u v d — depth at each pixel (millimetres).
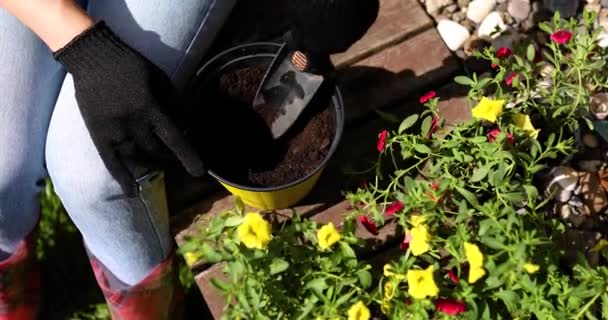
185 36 1046
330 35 992
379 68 1221
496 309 1020
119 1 1035
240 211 1056
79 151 1014
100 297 1391
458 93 1201
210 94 1088
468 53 1279
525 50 1208
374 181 1154
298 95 1033
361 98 1204
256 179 1052
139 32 1028
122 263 1167
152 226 1118
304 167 1058
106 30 900
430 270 936
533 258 964
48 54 1061
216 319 1130
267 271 989
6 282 1235
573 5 1295
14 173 1076
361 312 954
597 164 1215
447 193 1051
